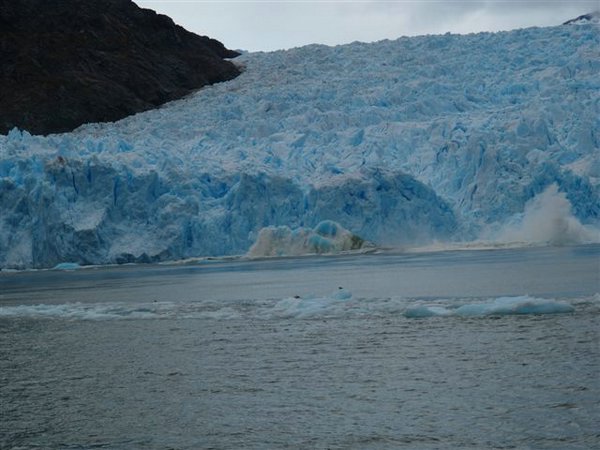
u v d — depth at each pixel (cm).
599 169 13312
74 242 12650
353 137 15162
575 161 13812
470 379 3591
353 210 13000
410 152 14700
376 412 3172
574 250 11438
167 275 11019
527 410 3070
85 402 3525
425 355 4159
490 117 14988
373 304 6169
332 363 4097
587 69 16738
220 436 2975
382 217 13025
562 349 4084
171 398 3541
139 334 5341
